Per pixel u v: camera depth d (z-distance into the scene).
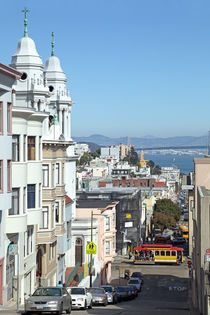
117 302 69.19
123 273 114.06
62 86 82.25
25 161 46.56
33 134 50.09
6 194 41.41
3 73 40.00
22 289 48.09
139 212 153.50
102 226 91.00
